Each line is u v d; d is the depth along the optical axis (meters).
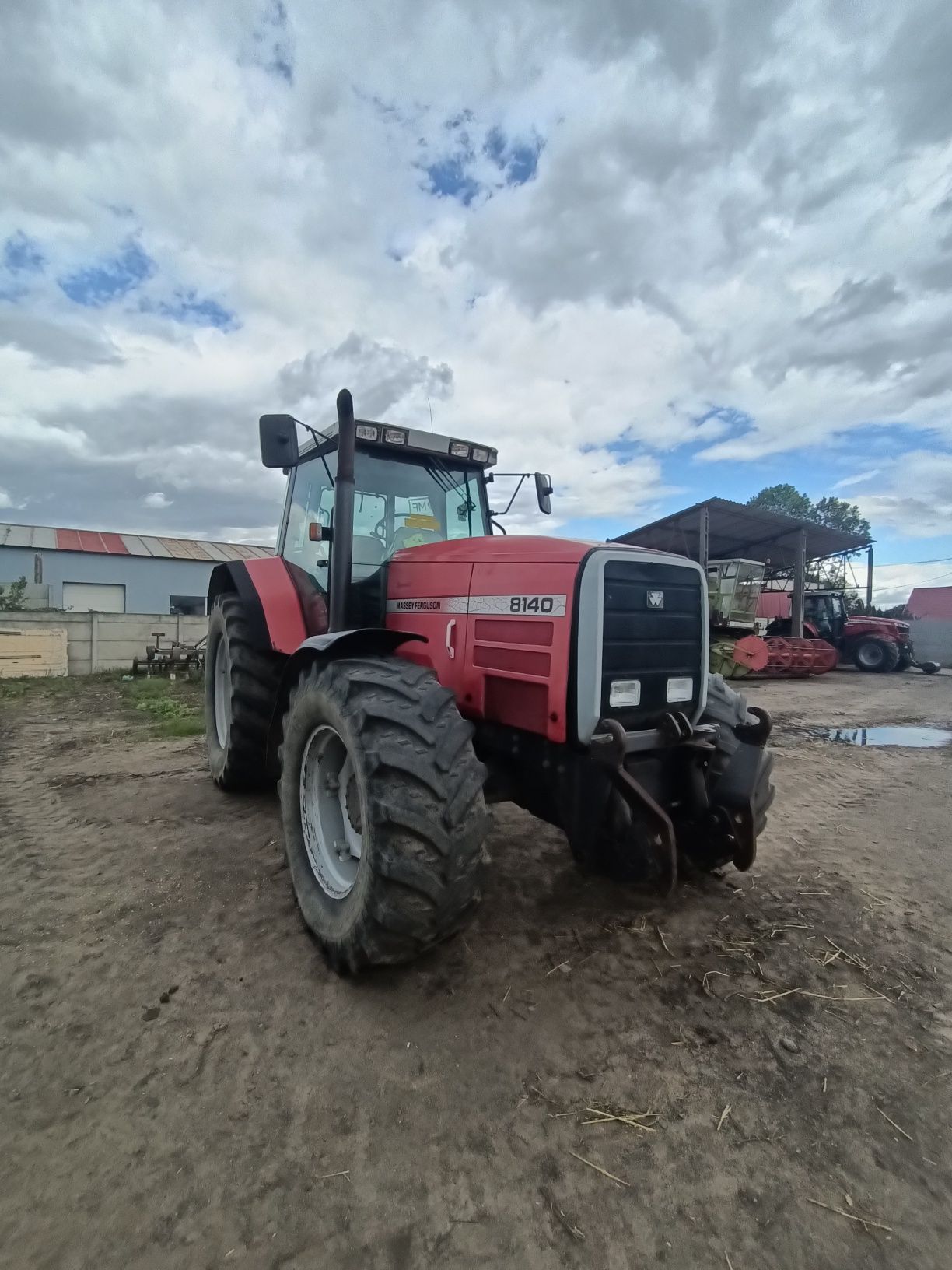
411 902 2.17
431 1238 1.50
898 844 4.03
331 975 2.46
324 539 3.46
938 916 3.09
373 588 3.53
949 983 2.56
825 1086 2.00
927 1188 1.66
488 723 2.84
